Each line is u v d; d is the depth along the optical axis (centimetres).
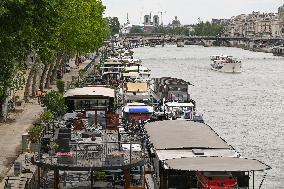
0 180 5056
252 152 8181
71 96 6512
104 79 12825
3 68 5728
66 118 6291
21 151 5962
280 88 16875
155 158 5050
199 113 11256
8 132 6962
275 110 12281
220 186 4397
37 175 5150
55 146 4681
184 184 4603
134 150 4828
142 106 8169
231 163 4441
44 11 5772
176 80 11062
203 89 16288
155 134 5575
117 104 8194
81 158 4556
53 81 12506
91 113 6278
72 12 10688
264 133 9575
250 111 12075
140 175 4769
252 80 19500
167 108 8769
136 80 12331
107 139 5100
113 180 4769
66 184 4784
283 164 7438
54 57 10694
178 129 5709
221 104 13125
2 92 5891
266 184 6412
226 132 9662
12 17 5466
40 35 6269
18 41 5762
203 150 4969
